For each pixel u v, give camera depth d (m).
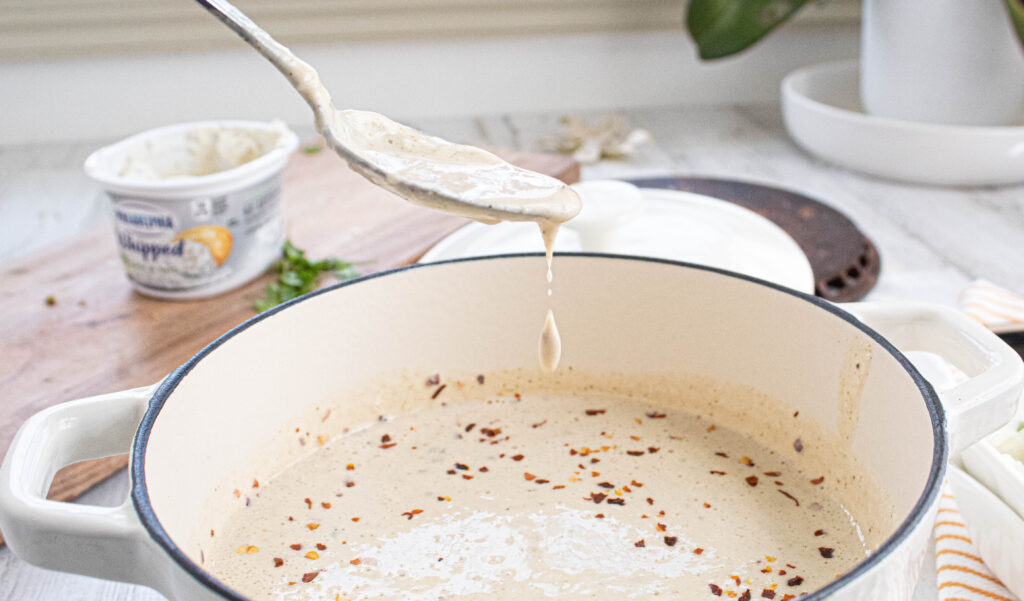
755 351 0.55
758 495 0.54
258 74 1.18
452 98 1.23
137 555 0.36
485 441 0.57
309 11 1.16
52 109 1.17
